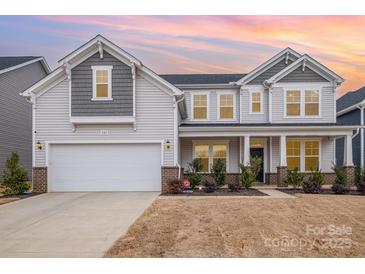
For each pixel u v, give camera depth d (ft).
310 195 46.93
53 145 53.26
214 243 24.06
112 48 51.62
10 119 69.15
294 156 65.82
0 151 65.16
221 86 68.44
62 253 21.80
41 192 51.98
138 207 37.81
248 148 59.26
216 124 66.18
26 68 76.43
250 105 67.67
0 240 24.94
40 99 52.95
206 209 36.09
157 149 53.16
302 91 65.41
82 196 47.44
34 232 27.17
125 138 52.95
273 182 64.08
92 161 53.36
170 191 50.08
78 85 52.03
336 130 58.80
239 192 50.62
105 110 51.88
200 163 59.16
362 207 37.50
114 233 26.55
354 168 57.88
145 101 52.95
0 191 54.29
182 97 53.72
